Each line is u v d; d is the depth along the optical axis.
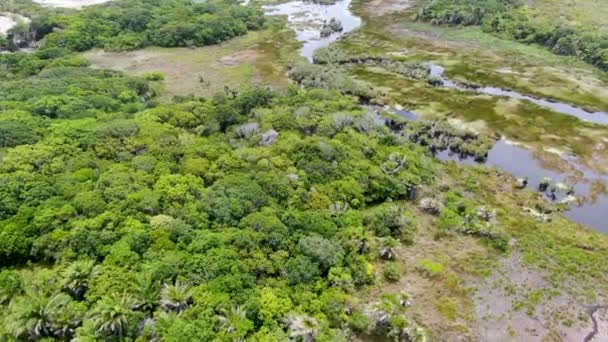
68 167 54.50
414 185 56.66
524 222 52.94
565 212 55.19
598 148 67.44
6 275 40.94
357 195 53.84
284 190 51.81
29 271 44.19
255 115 71.12
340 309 40.47
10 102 70.75
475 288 44.56
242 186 50.84
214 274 40.03
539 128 73.12
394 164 59.22
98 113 69.94
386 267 46.28
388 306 39.97
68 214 46.53
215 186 51.38
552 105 80.94
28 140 59.50
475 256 48.16
